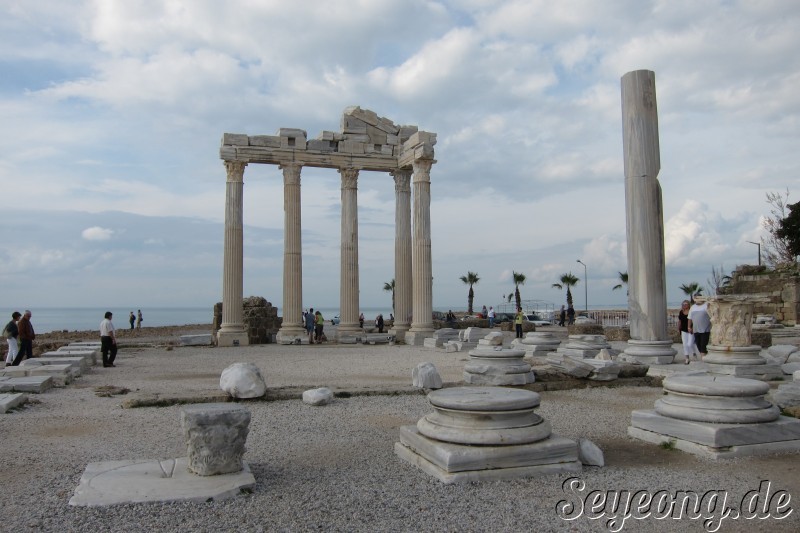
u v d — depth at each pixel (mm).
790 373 17750
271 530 6238
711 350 17625
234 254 35812
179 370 21578
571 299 87312
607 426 11547
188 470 7883
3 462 8883
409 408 13453
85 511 6672
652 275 19281
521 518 6648
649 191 19406
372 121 39312
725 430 9156
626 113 19844
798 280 43531
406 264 39469
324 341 38406
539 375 16781
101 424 11688
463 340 31203
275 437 10609
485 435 8133
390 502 7094
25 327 21922
